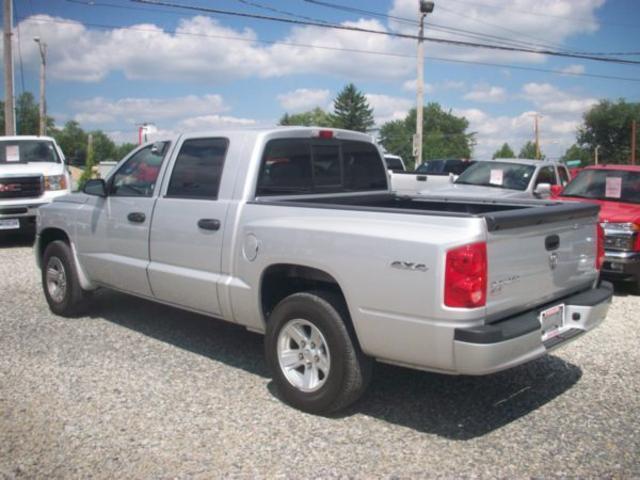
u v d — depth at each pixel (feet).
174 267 18.01
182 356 18.58
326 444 13.14
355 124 361.10
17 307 24.14
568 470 12.17
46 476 11.72
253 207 15.90
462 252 11.96
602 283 16.55
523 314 13.43
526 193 37.58
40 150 44.04
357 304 13.43
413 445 13.17
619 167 33.22
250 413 14.62
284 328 14.98
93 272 21.34
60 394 15.58
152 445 12.98
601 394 16.05
